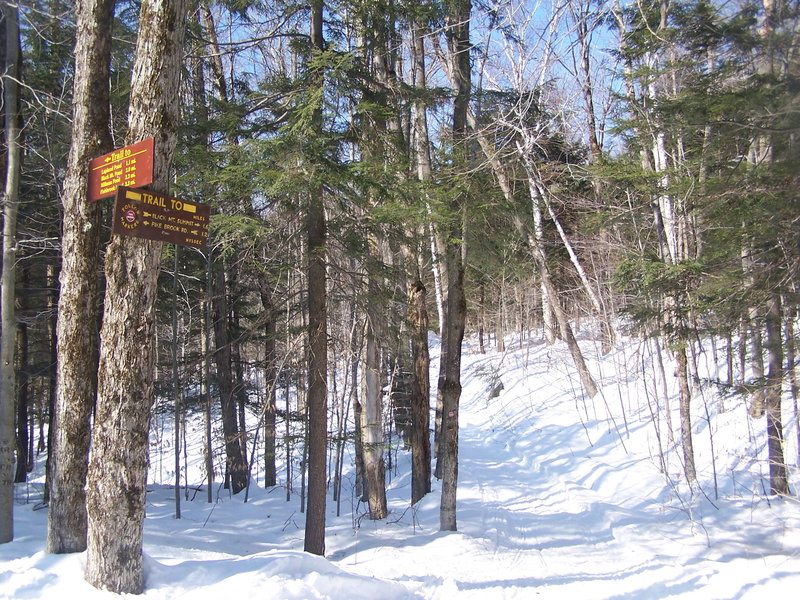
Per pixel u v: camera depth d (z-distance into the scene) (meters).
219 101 7.99
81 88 6.46
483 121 9.87
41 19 9.08
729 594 5.99
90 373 6.47
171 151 4.98
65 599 4.65
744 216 7.76
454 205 9.34
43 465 21.41
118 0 8.38
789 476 9.66
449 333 9.91
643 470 12.77
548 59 9.78
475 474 14.82
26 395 16.41
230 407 14.47
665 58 10.26
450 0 8.62
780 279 7.26
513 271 11.52
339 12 8.75
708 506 10.12
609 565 7.62
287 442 9.99
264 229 7.27
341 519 11.52
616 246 14.06
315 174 6.86
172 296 13.08
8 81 8.17
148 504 13.24
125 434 4.86
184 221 4.98
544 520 10.78
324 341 8.30
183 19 5.00
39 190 12.20
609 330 18.61
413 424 12.84
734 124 7.30
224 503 13.09
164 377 15.40
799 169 6.46
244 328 13.85
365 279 9.34
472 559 7.83
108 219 11.33
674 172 9.56
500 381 24.41
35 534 8.21
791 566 6.84
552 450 16.36
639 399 16.84
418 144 10.93
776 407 9.42
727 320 8.17
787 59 6.66
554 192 16.30
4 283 8.03
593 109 14.76
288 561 5.46
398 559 7.87
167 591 4.89
